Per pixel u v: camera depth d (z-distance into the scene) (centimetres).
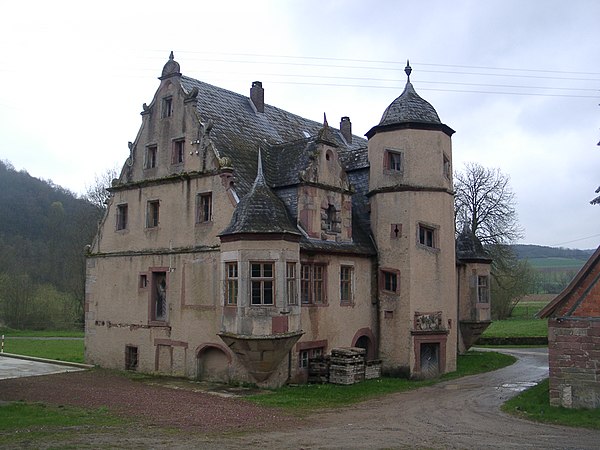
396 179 2731
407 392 2209
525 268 6334
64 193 8288
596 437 1416
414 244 2661
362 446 1304
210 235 2392
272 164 2647
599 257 1742
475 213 5159
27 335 5047
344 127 3909
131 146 2795
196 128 2519
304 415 1719
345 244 2589
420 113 2775
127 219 2755
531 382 2491
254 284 2161
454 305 2819
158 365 2525
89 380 2367
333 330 2484
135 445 1261
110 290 2777
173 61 2666
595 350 1736
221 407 1800
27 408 1664
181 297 2470
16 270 6269
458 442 1358
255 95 3130
